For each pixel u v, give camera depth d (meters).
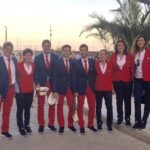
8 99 10.10
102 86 10.62
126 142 9.75
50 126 10.92
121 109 10.94
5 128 10.16
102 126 11.54
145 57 10.00
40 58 10.55
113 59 10.59
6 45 9.95
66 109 15.06
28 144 9.50
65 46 10.51
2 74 9.93
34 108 14.85
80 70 10.52
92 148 9.16
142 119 10.50
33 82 10.49
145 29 21.58
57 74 10.55
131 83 10.56
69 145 9.42
